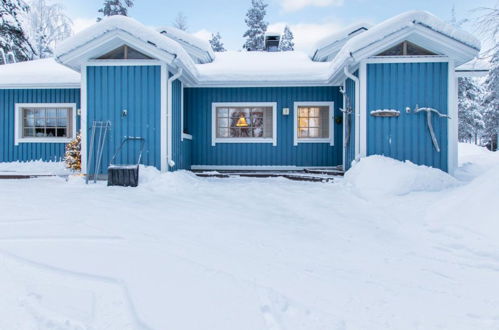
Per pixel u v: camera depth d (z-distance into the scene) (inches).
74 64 319.3
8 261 103.3
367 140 298.2
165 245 124.3
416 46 303.7
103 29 291.0
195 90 410.6
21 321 70.0
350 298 87.6
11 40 749.3
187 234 140.3
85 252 113.9
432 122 295.0
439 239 140.7
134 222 156.9
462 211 159.6
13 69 435.2
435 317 79.2
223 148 409.1
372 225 163.9
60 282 89.7
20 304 77.0
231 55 514.9
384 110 295.1
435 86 295.4
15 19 747.4
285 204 210.5
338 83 385.1
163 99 307.9
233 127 414.6
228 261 110.7
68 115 415.2
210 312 77.3
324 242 136.2
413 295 90.7
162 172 306.3
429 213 173.6
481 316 80.0
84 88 309.4
